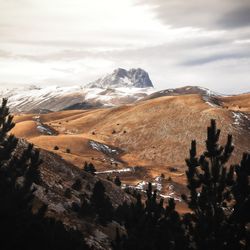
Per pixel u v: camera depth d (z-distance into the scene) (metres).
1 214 19.72
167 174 137.88
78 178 62.19
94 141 163.62
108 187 67.06
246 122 174.75
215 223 20.56
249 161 21.22
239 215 20.55
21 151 52.19
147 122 189.50
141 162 159.00
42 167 55.03
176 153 163.50
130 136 181.38
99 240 40.16
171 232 23.09
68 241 23.20
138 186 117.81
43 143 153.75
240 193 20.92
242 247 20.19
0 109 28.25
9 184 23.42
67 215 42.75
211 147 22.39
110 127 196.62
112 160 150.62
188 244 21.19
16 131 184.00
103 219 44.72
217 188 21.72
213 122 22.58
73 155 137.38
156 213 24.02
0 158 26.59
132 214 24.23
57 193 48.38
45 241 20.58
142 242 22.97
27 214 22.38
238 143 156.75
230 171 21.91
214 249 20.14
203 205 21.58
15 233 19.11
